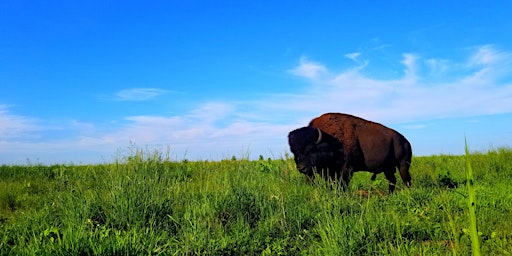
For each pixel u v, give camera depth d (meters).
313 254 5.35
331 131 10.03
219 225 6.38
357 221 5.93
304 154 9.70
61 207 7.10
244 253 5.53
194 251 5.40
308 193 8.59
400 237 5.35
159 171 10.50
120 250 4.79
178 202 7.42
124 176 7.83
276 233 6.31
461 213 6.85
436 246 5.25
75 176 10.85
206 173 10.95
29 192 10.41
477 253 2.23
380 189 11.02
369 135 10.27
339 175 9.94
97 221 6.39
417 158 18.33
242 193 7.37
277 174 11.29
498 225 6.14
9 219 7.40
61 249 4.68
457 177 11.95
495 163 13.70
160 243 5.58
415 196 8.05
